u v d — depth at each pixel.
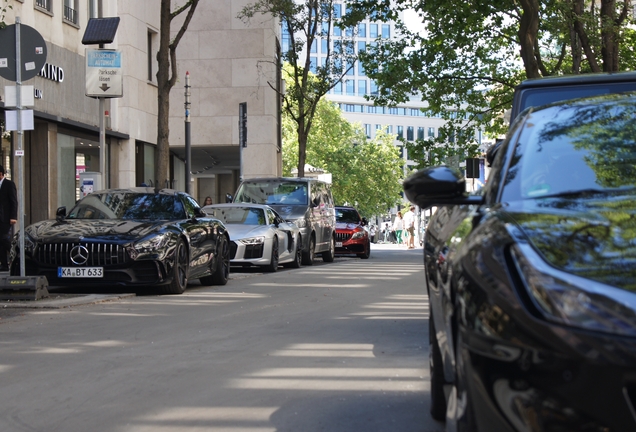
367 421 5.08
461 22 29.91
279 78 46.41
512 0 28.48
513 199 3.50
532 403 2.45
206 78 42.00
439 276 3.78
